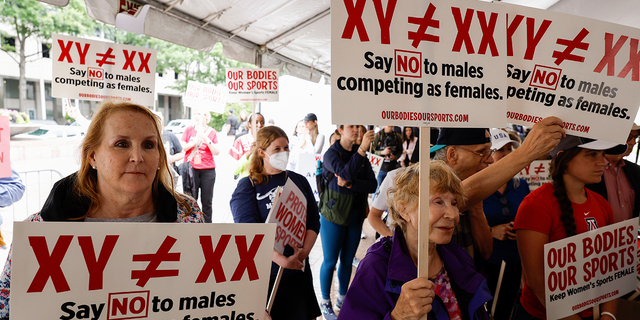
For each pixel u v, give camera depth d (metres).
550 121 1.74
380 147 4.82
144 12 3.54
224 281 1.38
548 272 1.81
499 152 2.65
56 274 1.20
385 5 1.41
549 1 4.41
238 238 1.40
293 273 2.38
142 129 1.40
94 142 1.38
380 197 3.15
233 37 5.43
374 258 1.60
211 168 6.49
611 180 2.59
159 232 1.31
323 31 5.86
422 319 1.40
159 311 1.30
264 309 1.44
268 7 4.72
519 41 1.74
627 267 2.04
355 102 1.37
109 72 3.38
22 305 1.16
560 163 2.00
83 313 1.22
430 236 1.54
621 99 1.86
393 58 1.42
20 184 3.38
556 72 1.78
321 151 8.18
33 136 16.58
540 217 1.95
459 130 2.21
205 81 21.34
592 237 1.93
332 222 3.81
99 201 1.44
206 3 4.30
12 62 22.98
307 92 10.46
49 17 17.77
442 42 1.50
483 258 2.23
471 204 1.88
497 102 1.58
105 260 1.25
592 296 1.92
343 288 3.91
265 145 2.55
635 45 1.87
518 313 2.18
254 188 2.56
